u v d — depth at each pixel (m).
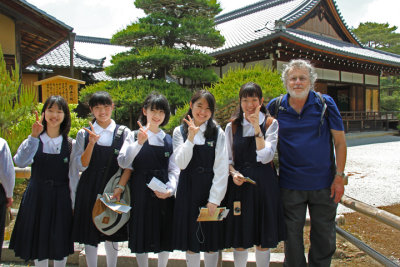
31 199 2.19
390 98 22.72
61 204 2.24
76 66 12.93
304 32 13.95
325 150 2.24
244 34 13.20
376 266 2.65
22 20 7.42
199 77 7.56
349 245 3.02
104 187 2.30
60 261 2.33
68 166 2.33
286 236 2.28
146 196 2.24
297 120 2.27
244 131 2.30
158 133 2.38
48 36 8.58
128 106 6.62
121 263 2.80
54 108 2.22
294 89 2.23
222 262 2.76
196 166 2.19
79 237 2.30
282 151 2.33
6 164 2.13
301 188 2.23
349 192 5.16
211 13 8.24
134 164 2.30
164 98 2.36
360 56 12.99
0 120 4.41
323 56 12.35
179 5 7.94
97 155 2.33
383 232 3.36
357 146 11.43
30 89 5.16
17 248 2.18
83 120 6.12
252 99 2.21
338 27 16.16
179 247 2.13
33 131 2.13
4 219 2.19
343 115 15.20
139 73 7.96
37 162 2.22
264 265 2.31
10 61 7.49
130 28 7.60
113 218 2.23
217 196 2.10
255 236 2.21
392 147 11.01
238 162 2.29
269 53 11.20
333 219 2.29
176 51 7.34
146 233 2.22
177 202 2.20
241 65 12.56
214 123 2.24
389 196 4.90
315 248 2.31
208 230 2.18
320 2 14.74
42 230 2.17
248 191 2.20
